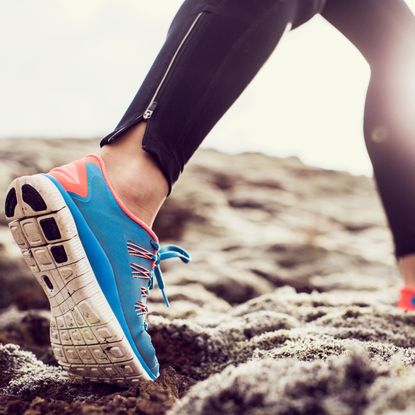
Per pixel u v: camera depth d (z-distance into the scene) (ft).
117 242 3.82
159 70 3.83
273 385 2.61
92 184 3.79
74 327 3.79
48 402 3.72
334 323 6.06
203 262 13.75
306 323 6.57
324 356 4.17
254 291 11.79
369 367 2.67
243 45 3.83
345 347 4.29
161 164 3.78
